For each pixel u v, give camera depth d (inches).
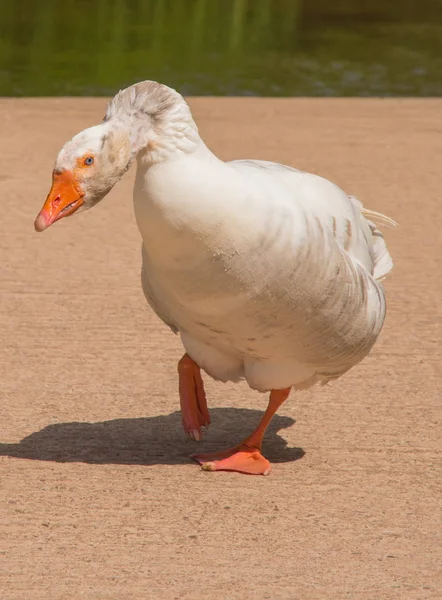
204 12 1571.1
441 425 382.9
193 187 291.3
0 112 940.6
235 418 391.2
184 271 300.8
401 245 615.2
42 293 522.6
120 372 430.0
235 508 315.3
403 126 925.2
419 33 1422.2
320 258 306.5
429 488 332.8
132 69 1166.3
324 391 414.9
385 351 456.8
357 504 319.9
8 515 306.2
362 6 1659.7
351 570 277.1
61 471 339.0
